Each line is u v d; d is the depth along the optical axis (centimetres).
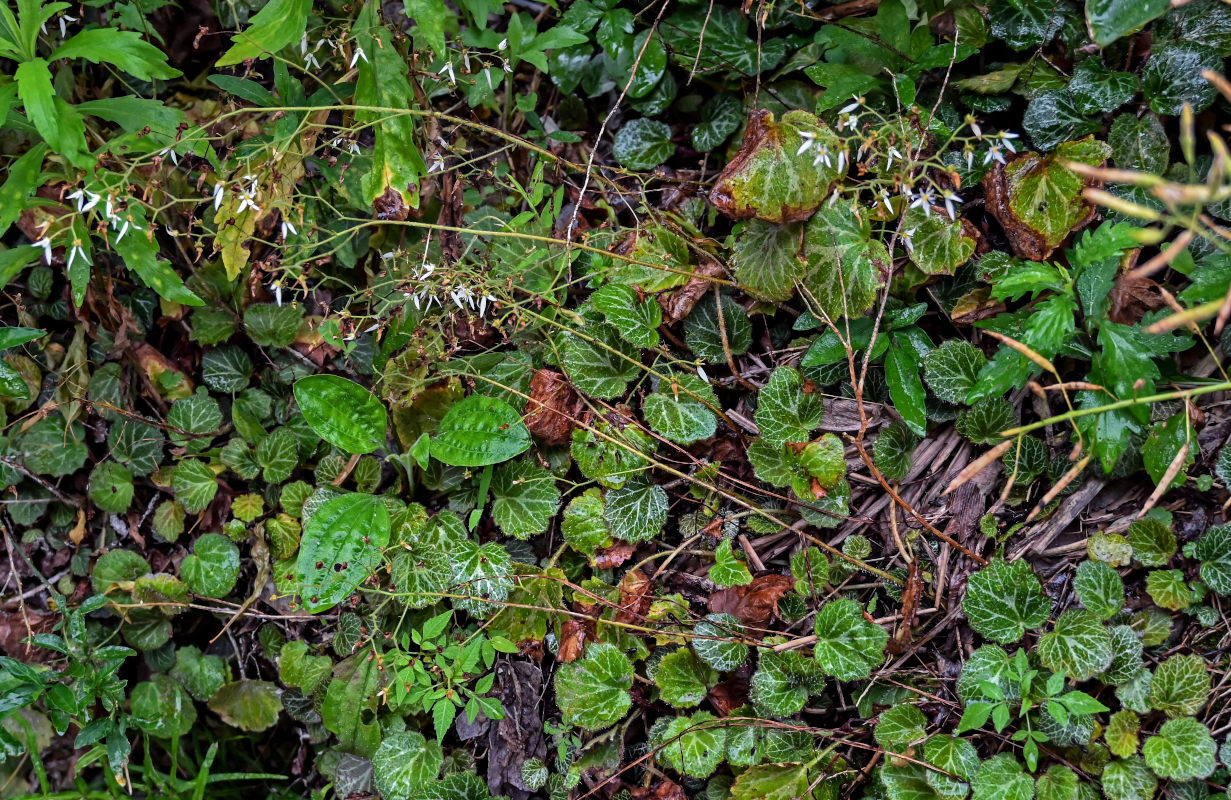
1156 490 71
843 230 83
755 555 86
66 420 94
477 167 92
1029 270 77
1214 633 80
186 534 94
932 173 85
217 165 85
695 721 82
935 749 79
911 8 88
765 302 87
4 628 94
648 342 85
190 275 94
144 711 92
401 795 85
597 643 84
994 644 81
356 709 87
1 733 83
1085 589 80
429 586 86
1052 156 82
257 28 81
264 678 93
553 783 84
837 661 80
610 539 86
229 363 95
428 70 87
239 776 87
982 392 79
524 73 95
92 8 93
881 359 85
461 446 84
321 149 91
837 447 83
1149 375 75
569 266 87
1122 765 78
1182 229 81
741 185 83
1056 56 85
